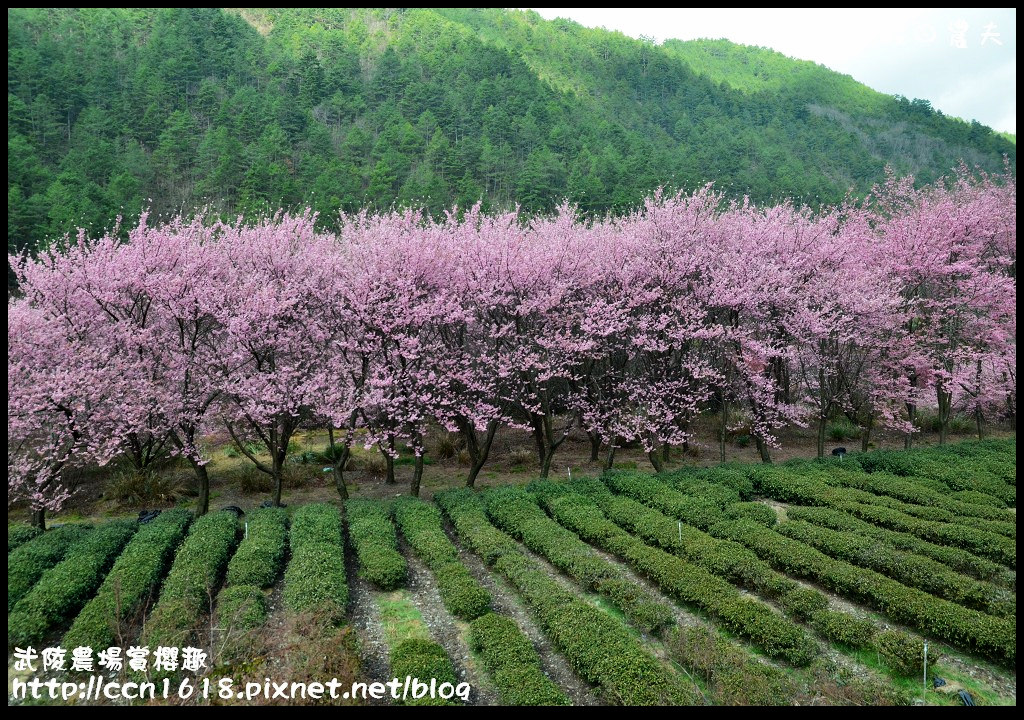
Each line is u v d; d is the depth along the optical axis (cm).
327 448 1877
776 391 1770
